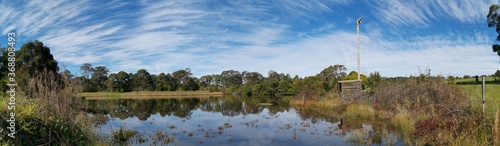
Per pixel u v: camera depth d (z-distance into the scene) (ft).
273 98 145.79
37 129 23.93
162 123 50.88
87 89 241.76
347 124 43.93
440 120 31.19
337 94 83.41
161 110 81.87
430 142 28.30
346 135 34.78
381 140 31.12
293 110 71.61
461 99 37.14
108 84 256.52
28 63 101.19
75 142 26.32
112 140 32.42
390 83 58.65
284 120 52.08
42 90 28.02
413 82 50.03
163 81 298.15
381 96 55.77
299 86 154.10
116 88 263.29
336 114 58.08
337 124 44.86
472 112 30.76
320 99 85.35
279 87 185.26
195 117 60.85
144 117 62.03
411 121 37.68
